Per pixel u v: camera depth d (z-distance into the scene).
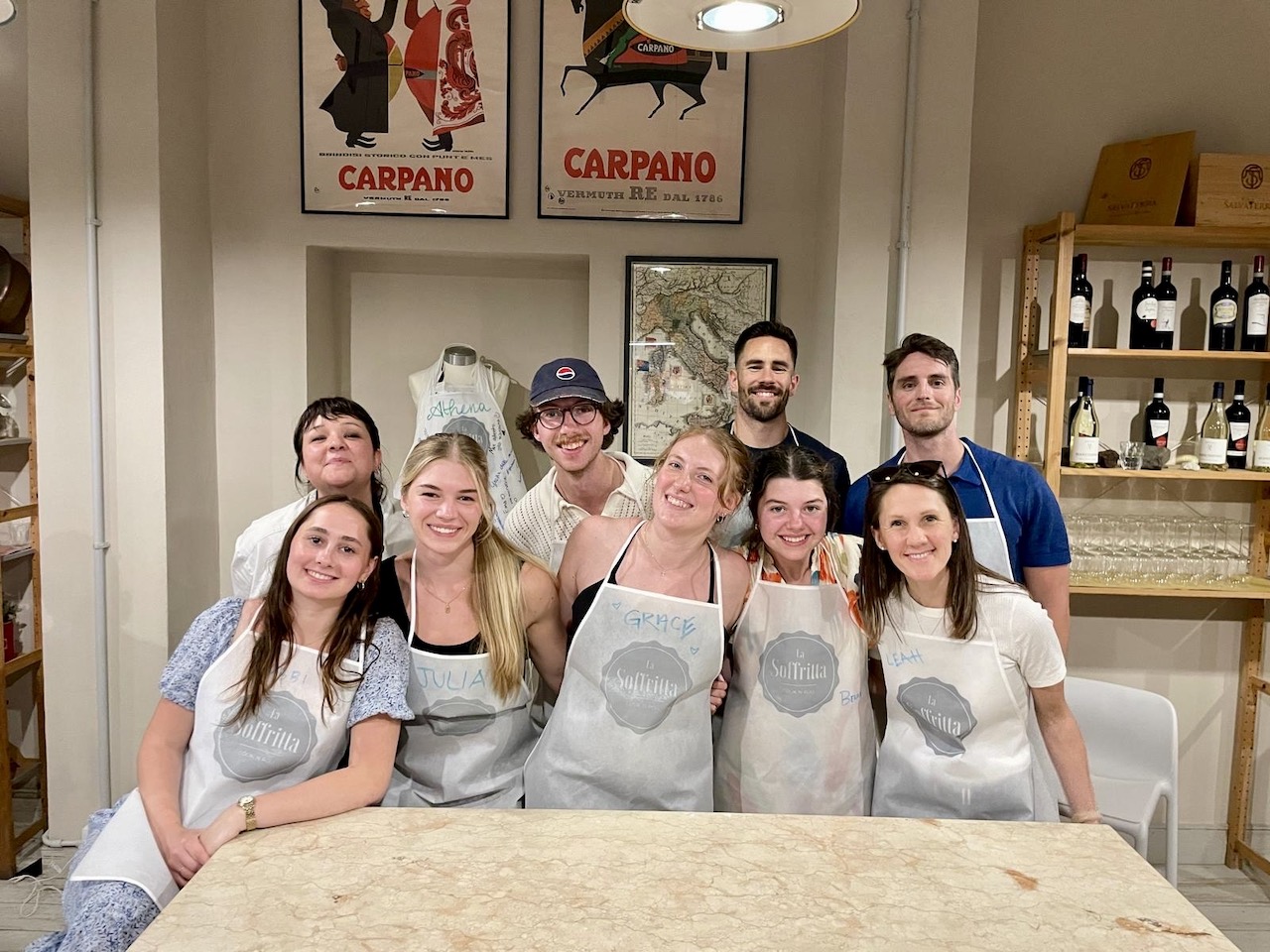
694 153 3.33
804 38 1.81
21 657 3.08
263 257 3.34
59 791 3.11
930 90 2.96
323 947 1.16
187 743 1.85
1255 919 3.01
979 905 1.30
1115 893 1.35
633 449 3.44
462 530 1.80
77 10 2.90
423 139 3.30
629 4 1.67
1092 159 3.28
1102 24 3.24
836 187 3.06
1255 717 3.39
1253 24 3.23
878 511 1.81
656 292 3.39
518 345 3.70
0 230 3.44
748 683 1.97
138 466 3.02
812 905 1.29
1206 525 3.25
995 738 1.88
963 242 3.00
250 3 3.26
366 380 3.69
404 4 3.25
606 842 1.48
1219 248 3.27
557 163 3.33
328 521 1.75
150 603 3.04
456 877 1.36
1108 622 3.41
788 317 3.43
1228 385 3.31
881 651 1.94
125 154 2.94
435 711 1.88
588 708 1.91
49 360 3.01
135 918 1.62
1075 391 3.32
